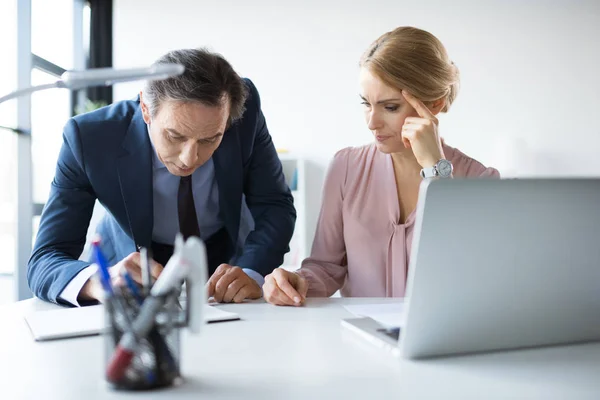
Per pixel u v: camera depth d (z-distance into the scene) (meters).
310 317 1.02
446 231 0.69
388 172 1.58
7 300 3.84
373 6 4.34
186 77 1.17
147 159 1.41
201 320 0.63
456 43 4.27
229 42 4.44
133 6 4.46
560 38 4.18
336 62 4.36
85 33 4.62
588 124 4.18
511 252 0.72
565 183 0.72
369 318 0.97
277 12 4.40
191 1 4.45
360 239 1.56
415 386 0.63
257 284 1.26
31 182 3.78
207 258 1.63
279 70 4.40
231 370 0.69
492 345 0.76
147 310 0.60
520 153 4.15
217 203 1.57
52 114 4.08
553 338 0.79
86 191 1.42
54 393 0.61
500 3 4.22
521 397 0.59
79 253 1.42
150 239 1.45
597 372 0.68
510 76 4.22
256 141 1.64
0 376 0.67
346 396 0.59
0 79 3.71
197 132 1.21
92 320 0.95
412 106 1.50
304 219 4.16
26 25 3.71
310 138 4.37
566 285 0.76
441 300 0.71
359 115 4.34
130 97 4.50
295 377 0.66
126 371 0.60
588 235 0.75
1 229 3.80
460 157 1.62
